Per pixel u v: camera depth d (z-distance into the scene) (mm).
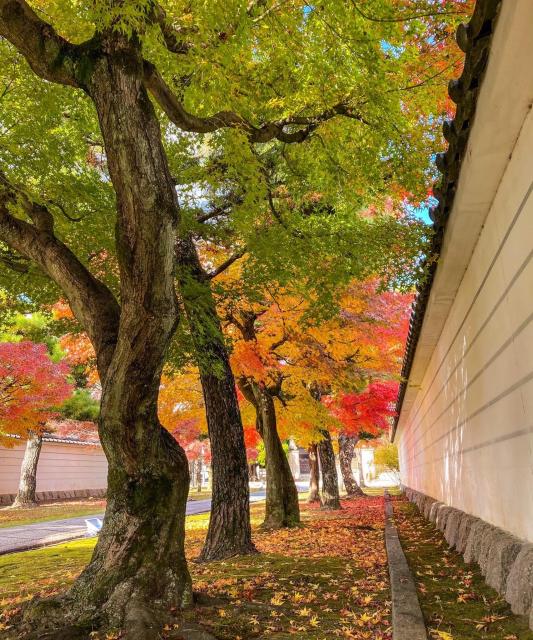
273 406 12227
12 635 3500
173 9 4762
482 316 5145
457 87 3406
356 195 6812
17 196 4688
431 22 5324
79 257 7020
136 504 3971
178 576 3975
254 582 5195
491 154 3947
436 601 3953
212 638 3287
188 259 7871
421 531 8570
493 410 4840
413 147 6098
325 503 17016
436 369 9062
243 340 10539
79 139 6711
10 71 5555
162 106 4504
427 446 11328
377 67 4906
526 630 3055
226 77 4676
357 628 3459
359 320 10734
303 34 4988
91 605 3662
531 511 3760
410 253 6562
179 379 12836
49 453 30219
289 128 7277
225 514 7820
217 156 7203
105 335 4203
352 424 16672
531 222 3514
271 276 7227
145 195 3537
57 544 12414
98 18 3543
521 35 2816
